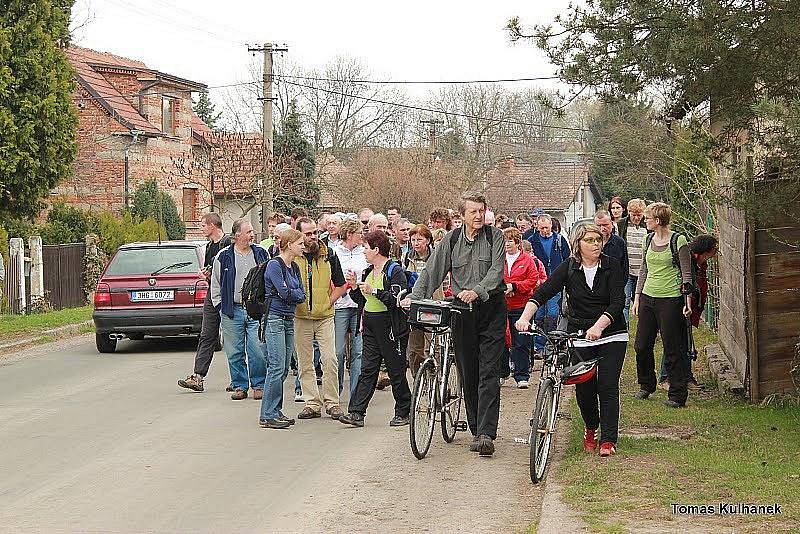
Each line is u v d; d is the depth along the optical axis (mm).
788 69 9688
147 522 7277
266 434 10609
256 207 36750
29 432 10742
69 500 7906
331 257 11586
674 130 14680
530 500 7852
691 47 9484
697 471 8094
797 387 11422
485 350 9508
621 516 6770
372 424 11219
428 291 9680
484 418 9461
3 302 24359
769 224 11305
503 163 62719
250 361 12906
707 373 14078
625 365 14797
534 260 14445
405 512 7527
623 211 16266
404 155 53156
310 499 7934
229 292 12898
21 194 24031
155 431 10781
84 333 21906
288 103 59531
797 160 9352
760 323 11445
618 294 8773
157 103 43344
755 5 9648
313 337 11609
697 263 12172
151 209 39719
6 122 23031
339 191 53688
